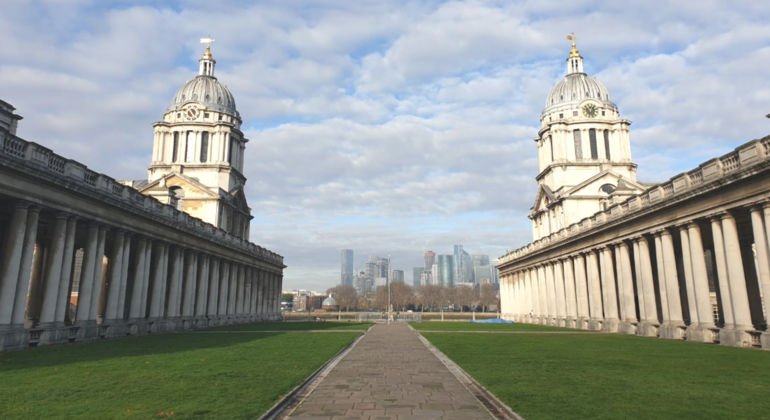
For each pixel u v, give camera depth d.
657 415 13.22
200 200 82.25
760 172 30.33
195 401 14.83
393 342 39.19
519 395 15.85
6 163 28.22
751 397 15.52
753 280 43.56
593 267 58.62
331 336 44.72
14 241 29.89
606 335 46.78
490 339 41.78
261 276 92.75
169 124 95.00
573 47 104.50
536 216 102.06
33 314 44.78
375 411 14.36
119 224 41.78
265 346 33.41
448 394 16.84
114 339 39.19
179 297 54.31
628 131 94.25
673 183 40.69
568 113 96.00
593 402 14.81
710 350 29.86
